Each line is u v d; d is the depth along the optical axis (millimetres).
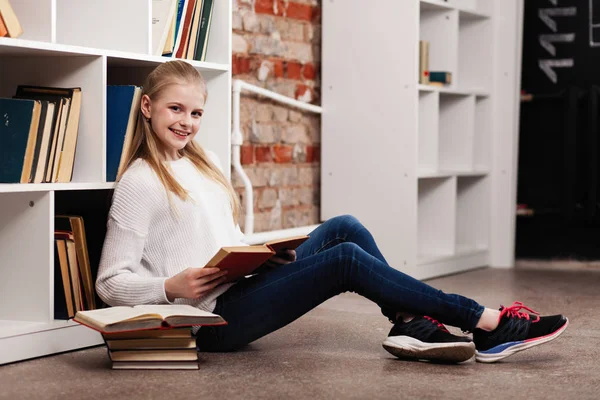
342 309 3506
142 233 2453
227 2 3162
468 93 4828
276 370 2367
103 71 2637
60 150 2570
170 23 2949
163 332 2348
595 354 2639
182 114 2547
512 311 2492
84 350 2646
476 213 5117
